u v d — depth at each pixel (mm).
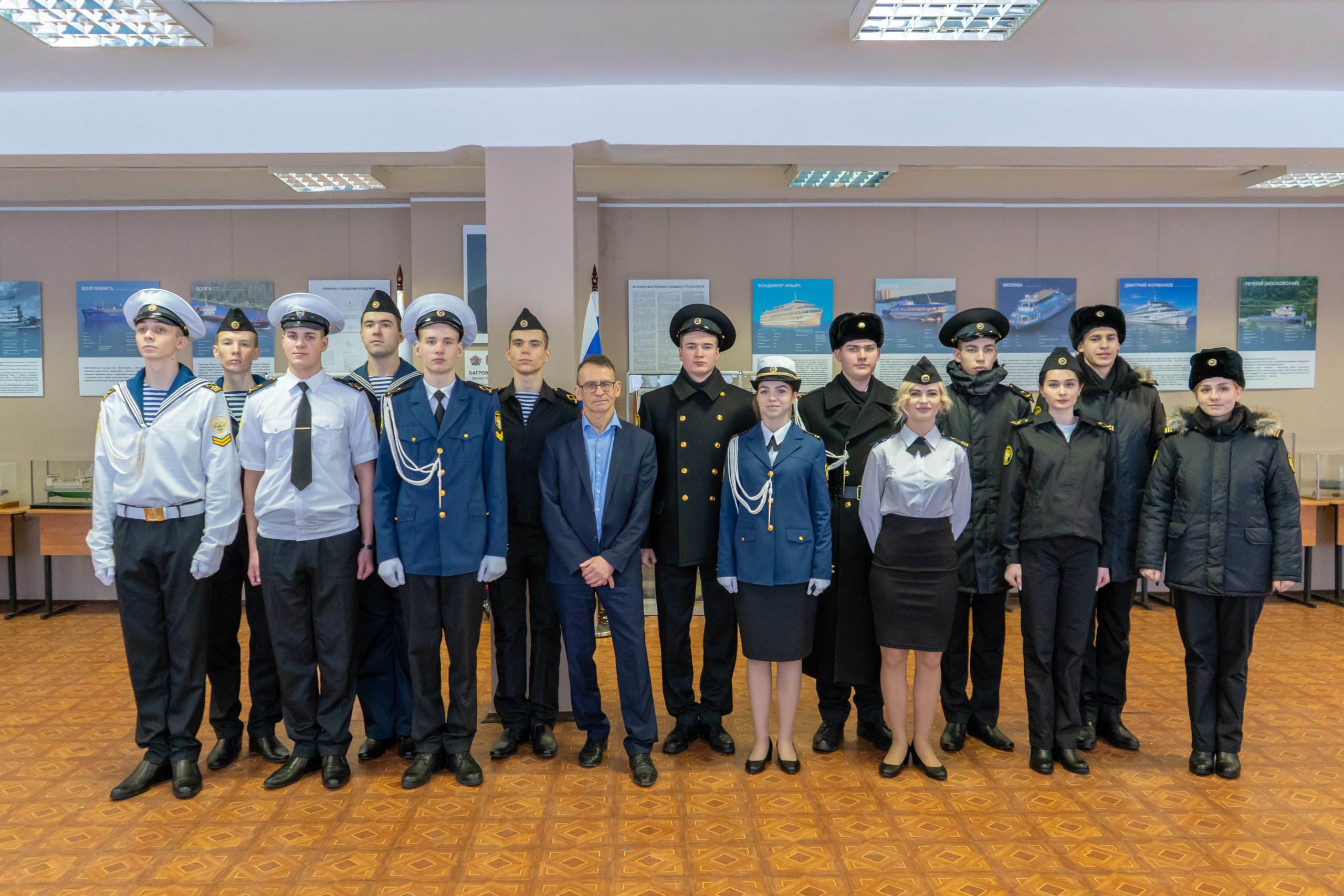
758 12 3156
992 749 3471
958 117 4000
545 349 3480
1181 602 3209
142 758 3357
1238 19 3227
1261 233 6230
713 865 2570
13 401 6074
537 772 3236
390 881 2480
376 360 3604
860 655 3316
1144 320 6238
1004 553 3275
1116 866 2555
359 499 3189
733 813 2902
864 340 3373
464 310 3199
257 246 6059
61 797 3016
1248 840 2703
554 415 3439
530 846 2678
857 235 6211
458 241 5883
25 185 5465
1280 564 3023
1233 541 3066
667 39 3400
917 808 2934
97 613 5797
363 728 3740
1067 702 3217
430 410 3082
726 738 3447
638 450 3221
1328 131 4043
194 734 3107
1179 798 3000
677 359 6219
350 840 2711
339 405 3119
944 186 5738
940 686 3480
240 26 3230
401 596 3154
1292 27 3293
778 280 6191
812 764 3320
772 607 3143
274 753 3328
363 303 6078
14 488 5887
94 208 6004
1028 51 3543
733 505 3201
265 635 3328
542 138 3928
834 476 3377
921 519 3051
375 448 3191
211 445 3039
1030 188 5805
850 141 3979
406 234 6059
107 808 2934
